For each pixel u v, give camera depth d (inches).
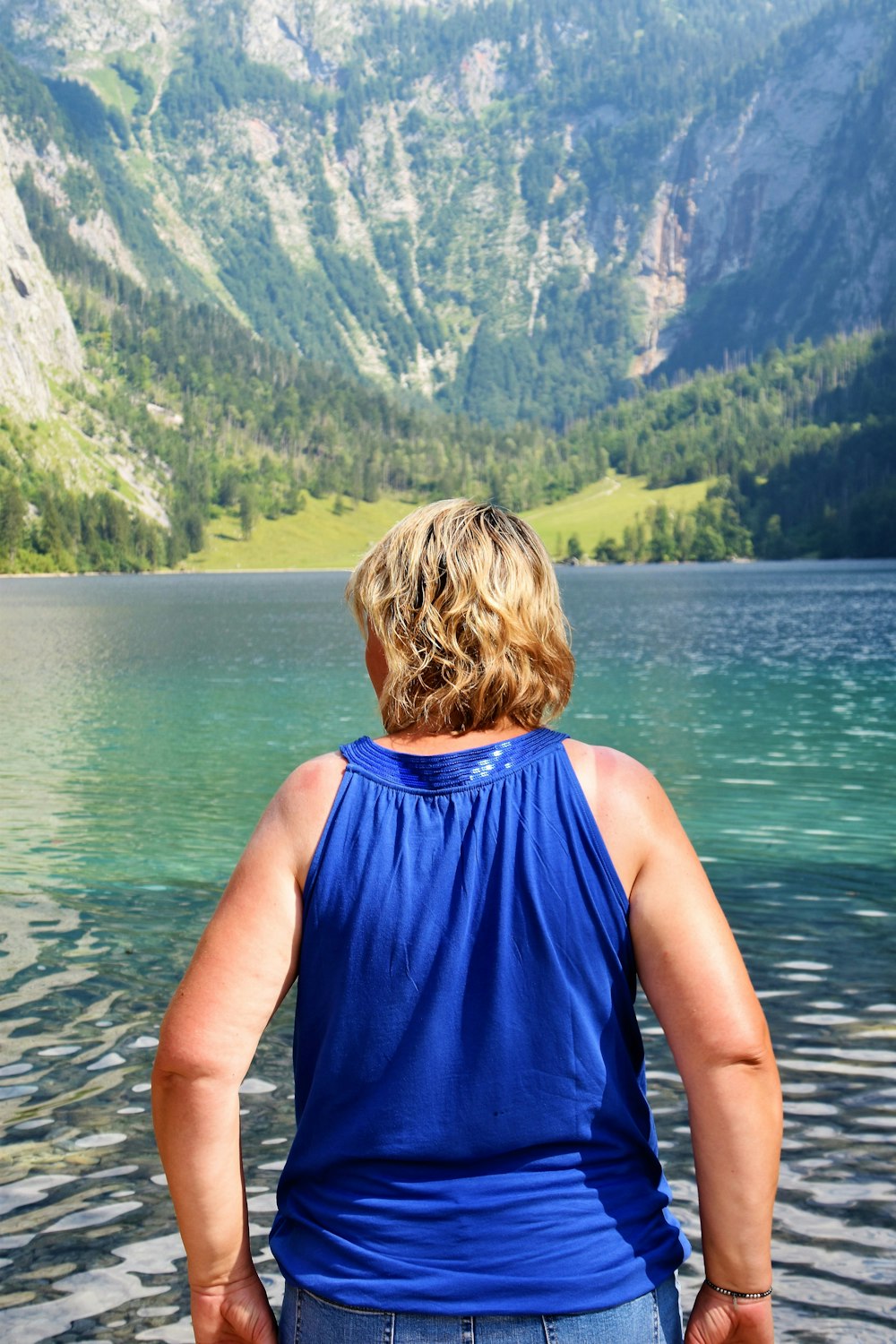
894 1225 166.9
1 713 933.2
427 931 64.8
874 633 1792.6
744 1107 65.4
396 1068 64.3
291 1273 66.0
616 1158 66.0
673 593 3673.7
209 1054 66.0
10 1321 146.2
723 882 385.1
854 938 317.7
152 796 568.1
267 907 67.3
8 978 289.3
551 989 64.2
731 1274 66.6
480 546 71.1
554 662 71.7
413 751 69.3
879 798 538.0
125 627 2327.8
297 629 2218.3
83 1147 195.3
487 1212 63.4
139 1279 155.2
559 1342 61.9
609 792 67.4
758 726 800.3
